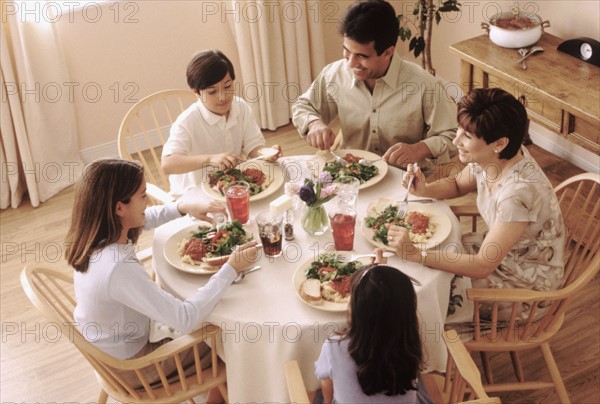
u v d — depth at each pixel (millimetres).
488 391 2488
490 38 3438
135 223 2090
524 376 2736
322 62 4426
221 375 2254
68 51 3893
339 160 2631
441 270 2154
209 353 2338
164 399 2180
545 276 2355
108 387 2248
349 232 2191
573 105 2889
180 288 2164
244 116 3004
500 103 2150
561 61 3199
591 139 2914
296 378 1926
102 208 2006
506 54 3320
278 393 2102
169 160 2758
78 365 2930
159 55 4141
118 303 2098
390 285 1679
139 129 4285
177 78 4266
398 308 1681
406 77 2791
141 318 2193
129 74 4109
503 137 2172
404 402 1774
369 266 1754
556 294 2188
